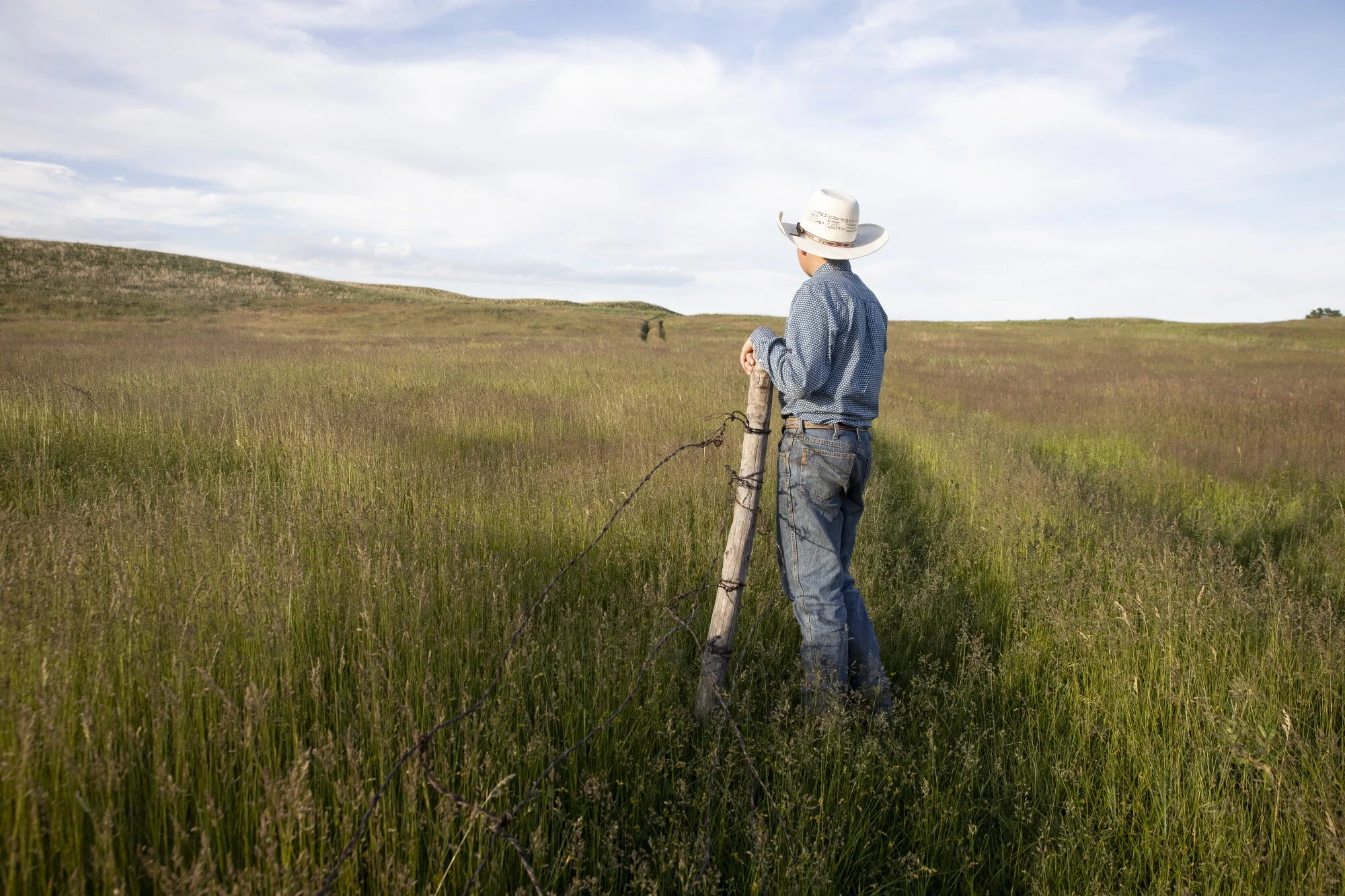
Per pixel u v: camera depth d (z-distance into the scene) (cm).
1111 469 862
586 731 259
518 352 2295
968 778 261
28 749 174
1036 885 215
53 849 176
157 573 309
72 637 237
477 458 681
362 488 550
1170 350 3788
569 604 361
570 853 200
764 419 293
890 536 546
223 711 229
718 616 290
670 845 216
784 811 229
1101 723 303
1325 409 1212
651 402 1088
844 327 281
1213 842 229
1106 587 421
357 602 309
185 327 4066
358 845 184
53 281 5741
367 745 229
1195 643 335
